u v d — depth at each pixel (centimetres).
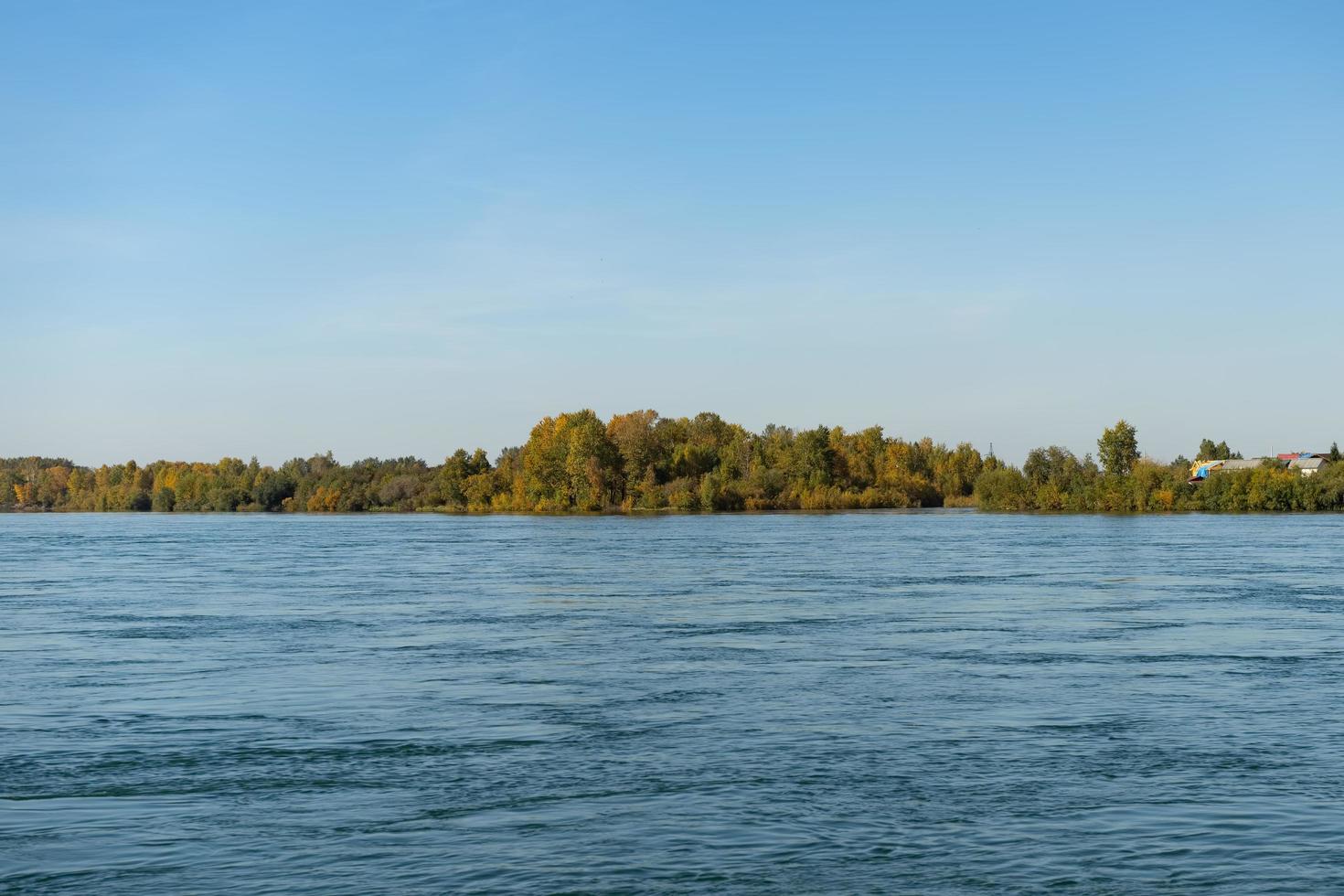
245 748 2628
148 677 3531
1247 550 9275
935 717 2916
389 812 2156
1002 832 2036
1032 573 7300
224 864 1906
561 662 3806
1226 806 2173
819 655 3944
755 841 1992
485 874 1855
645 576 7306
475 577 7319
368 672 3619
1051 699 3131
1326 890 1794
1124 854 1934
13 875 1867
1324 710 2983
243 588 6619
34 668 3706
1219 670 3591
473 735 2741
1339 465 17375
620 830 2048
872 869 1870
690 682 3416
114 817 2139
